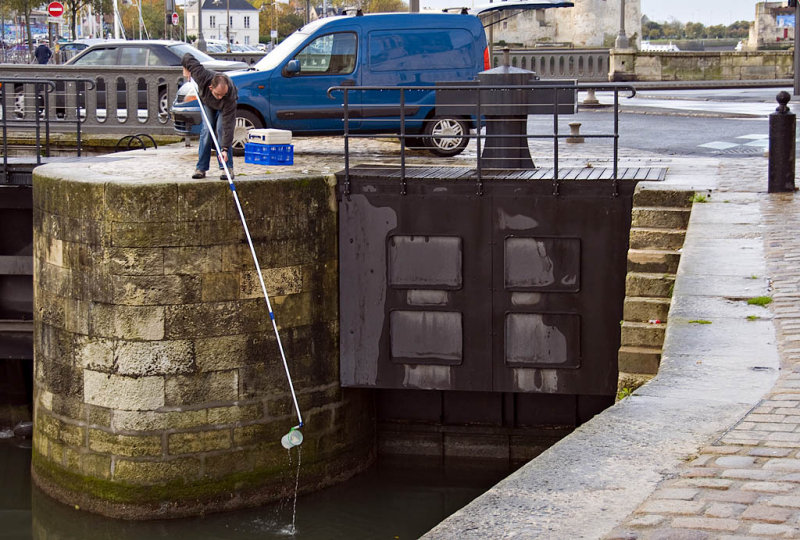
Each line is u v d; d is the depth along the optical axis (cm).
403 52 1742
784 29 6844
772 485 442
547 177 1337
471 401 1475
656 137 2166
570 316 1338
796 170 1548
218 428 1305
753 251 965
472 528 393
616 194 1314
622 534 390
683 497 430
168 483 1292
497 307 1355
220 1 14425
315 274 1359
